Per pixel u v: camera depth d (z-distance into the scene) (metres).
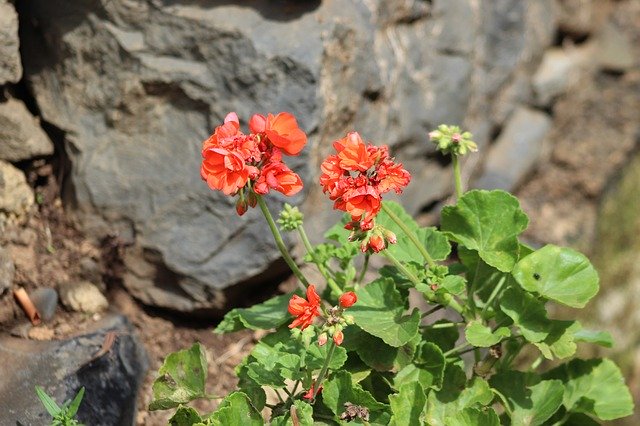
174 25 1.42
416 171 1.62
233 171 1.15
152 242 1.43
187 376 1.25
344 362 1.24
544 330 1.25
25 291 1.38
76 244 1.43
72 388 1.29
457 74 1.62
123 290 1.46
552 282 1.26
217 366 1.44
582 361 1.34
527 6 1.76
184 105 1.43
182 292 1.45
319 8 1.44
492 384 1.29
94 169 1.43
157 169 1.43
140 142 1.44
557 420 1.33
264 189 1.16
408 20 1.57
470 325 1.26
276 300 1.32
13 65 1.37
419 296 1.59
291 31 1.42
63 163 1.45
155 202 1.43
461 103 1.64
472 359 1.61
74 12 1.42
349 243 1.29
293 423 1.19
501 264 1.26
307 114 1.42
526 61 1.81
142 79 1.42
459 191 1.29
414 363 1.26
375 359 1.25
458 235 1.29
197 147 1.43
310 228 1.46
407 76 1.56
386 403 1.27
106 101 1.43
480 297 1.33
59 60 1.43
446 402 1.26
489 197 1.28
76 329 1.37
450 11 1.62
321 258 1.29
